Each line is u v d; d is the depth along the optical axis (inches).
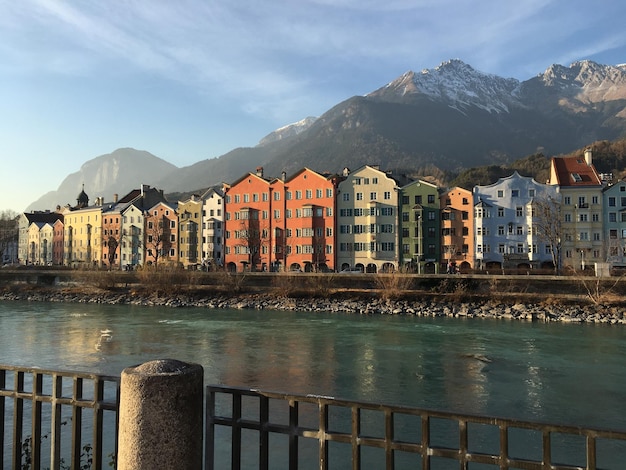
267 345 1412.4
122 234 4648.1
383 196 3560.5
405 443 189.2
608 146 6220.5
